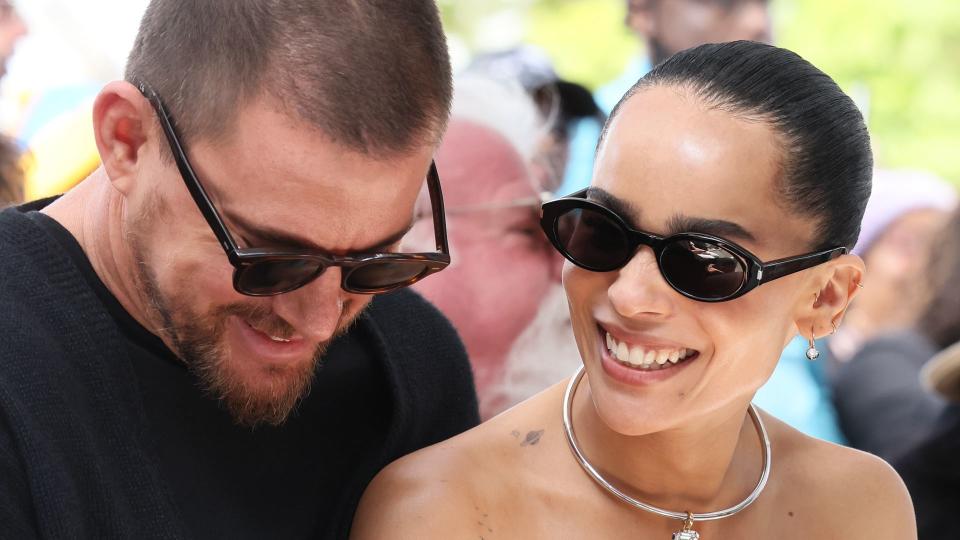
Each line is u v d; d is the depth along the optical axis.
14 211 1.57
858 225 1.61
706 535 1.71
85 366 1.50
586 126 2.98
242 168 1.41
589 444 1.68
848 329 4.11
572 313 1.61
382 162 1.41
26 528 1.39
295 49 1.38
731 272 1.48
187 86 1.43
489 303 2.42
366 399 1.79
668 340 1.52
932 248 3.79
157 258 1.50
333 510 1.73
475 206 2.42
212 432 1.62
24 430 1.39
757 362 1.58
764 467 1.76
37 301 1.49
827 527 1.76
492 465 1.66
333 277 1.48
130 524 1.48
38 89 3.00
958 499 2.96
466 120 2.46
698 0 3.69
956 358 2.89
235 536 1.62
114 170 1.50
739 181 1.47
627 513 1.67
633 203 1.49
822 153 1.51
